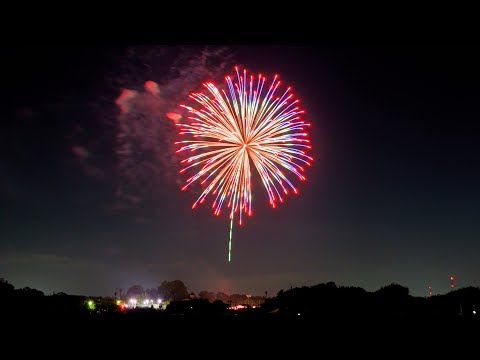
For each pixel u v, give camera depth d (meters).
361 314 43.75
